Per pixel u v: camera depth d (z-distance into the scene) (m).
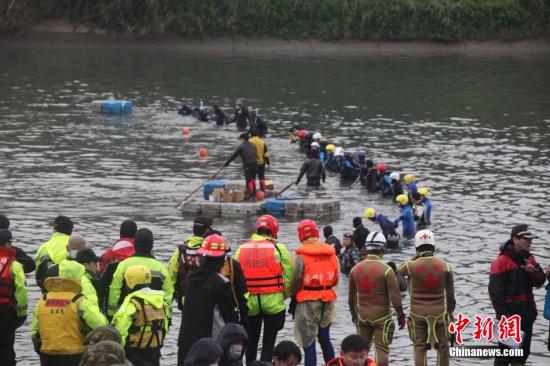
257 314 27.77
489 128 95.69
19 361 31.75
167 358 32.38
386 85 125.81
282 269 27.72
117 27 167.00
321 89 121.50
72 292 24.33
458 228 54.94
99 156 77.56
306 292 28.11
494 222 56.66
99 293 26.72
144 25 166.00
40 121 94.56
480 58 160.00
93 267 27.38
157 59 150.12
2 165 72.75
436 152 82.38
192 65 143.25
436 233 53.56
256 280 27.53
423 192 55.44
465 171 73.81
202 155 78.69
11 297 26.81
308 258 28.00
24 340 33.97
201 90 118.88
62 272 24.27
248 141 61.44
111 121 96.19
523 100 114.50
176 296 28.81
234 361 20.88
